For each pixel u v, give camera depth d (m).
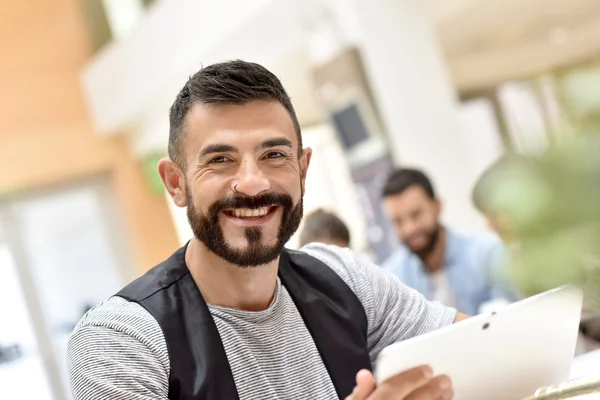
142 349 1.04
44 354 6.64
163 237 7.26
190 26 5.26
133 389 1.00
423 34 3.93
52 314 6.78
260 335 1.12
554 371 1.10
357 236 4.03
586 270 0.46
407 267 2.75
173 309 1.10
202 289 1.14
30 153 6.88
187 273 1.15
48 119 7.00
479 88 5.96
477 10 4.70
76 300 6.97
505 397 1.05
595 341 1.74
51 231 6.91
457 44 5.36
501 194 0.41
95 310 1.11
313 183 4.25
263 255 1.07
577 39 5.93
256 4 4.39
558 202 0.40
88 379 1.02
